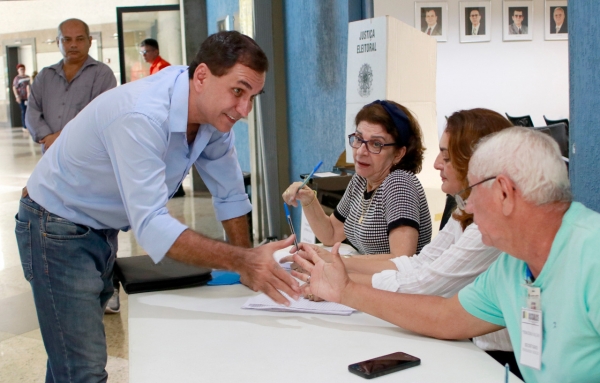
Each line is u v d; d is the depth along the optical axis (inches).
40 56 731.4
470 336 59.4
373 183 98.7
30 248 75.0
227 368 53.6
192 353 57.1
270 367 53.6
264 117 213.9
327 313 68.1
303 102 199.8
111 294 83.7
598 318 45.6
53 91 166.1
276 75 218.5
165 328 64.2
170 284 79.1
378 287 72.1
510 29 156.3
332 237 107.7
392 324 64.6
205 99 70.4
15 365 126.0
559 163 48.2
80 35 164.6
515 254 50.8
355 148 96.2
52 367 76.3
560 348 49.0
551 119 162.7
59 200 74.3
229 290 78.6
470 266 66.2
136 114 67.1
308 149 197.9
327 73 173.8
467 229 67.4
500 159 48.6
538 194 47.5
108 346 133.0
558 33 157.5
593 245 46.4
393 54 118.4
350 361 54.7
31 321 150.7
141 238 67.6
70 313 74.4
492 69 158.7
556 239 48.2
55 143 76.6
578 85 79.0
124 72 369.1
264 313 68.7
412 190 92.3
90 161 71.6
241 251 66.4
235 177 88.4
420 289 68.9
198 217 272.1
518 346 54.1
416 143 96.3
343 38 159.9
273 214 216.5
